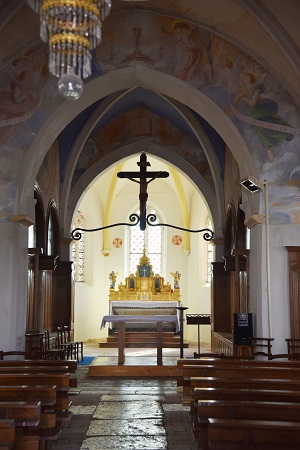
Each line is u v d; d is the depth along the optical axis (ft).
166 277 90.07
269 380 21.42
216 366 26.04
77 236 64.34
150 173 55.67
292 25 37.17
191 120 60.08
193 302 86.99
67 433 27.02
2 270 41.14
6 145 42.01
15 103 42.22
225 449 14.75
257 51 40.63
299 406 16.93
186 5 39.83
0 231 41.39
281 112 41.50
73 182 64.75
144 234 91.76
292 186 41.06
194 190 87.04
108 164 65.05
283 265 40.55
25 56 42.04
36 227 54.90
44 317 56.85
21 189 41.73
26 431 19.61
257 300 40.86
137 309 78.84
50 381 22.81
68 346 55.42
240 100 41.91
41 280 54.54
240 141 41.75
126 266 90.63
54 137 43.98
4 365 28.37
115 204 91.50
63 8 21.57
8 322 40.78
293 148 41.29
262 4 36.83
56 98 42.11
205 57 42.22
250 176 40.06
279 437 14.73
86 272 85.81
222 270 63.00
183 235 90.48
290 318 40.04
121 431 27.43
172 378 46.52
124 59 42.47
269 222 40.93
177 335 76.69
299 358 33.96
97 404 34.47
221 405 17.16
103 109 58.54
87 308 83.71
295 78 39.99
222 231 63.26
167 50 42.47
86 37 22.89
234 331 40.70
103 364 48.78
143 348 72.74
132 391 39.60
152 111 65.05
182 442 25.29
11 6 37.60
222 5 38.50
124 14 42.22
